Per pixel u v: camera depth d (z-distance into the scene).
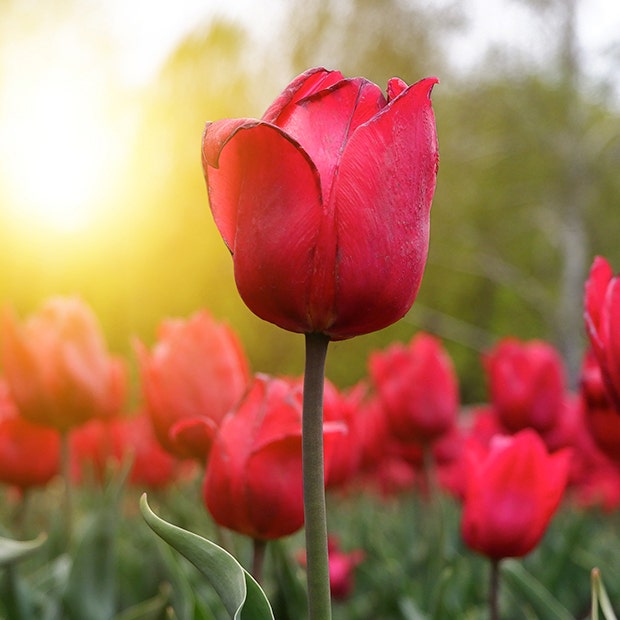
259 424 0.56
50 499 1.43
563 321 6.49
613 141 6.62
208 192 0.46
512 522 0.62
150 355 0.71
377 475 1.60
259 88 5.60
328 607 0.44
